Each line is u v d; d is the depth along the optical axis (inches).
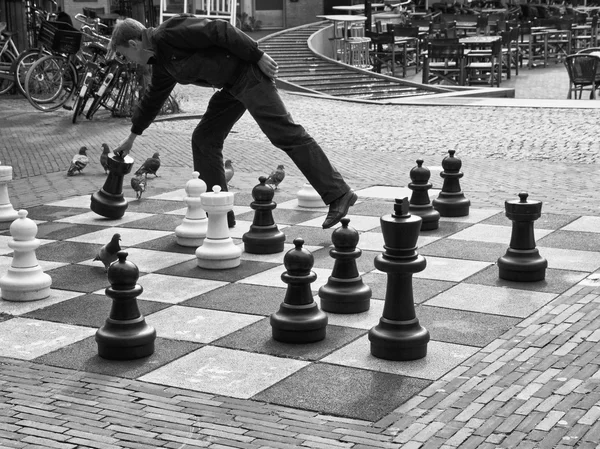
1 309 244.5
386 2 1430.9
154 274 276.2
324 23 1349.7
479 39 1043.3
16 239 253.6
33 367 200.8
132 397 182.4
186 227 310.0
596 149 505.7
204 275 274.7
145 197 395.2
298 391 184.5
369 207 366.3
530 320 226.7
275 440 160.7
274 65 265.4
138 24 268.5
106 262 270.1
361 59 1166.3
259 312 238.8
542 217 339.0
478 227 329.7
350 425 167.0
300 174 450.9
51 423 169.9
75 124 645.9
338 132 607.8
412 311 204.1
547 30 1268.5
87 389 187.0
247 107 268.7
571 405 171.0
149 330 208.1
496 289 254.8
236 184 422.9
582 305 235.8
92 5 1298.0
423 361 200.7
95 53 684.7
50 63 717.9
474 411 170.2
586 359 195.3
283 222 343.3
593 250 292.8
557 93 943.0
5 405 178.7
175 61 265.6
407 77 1167.6
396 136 582.2
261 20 1553.9
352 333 221.6
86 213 364.2
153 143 556.4
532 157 486.9
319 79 991.0
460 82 1037.2
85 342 217.6
